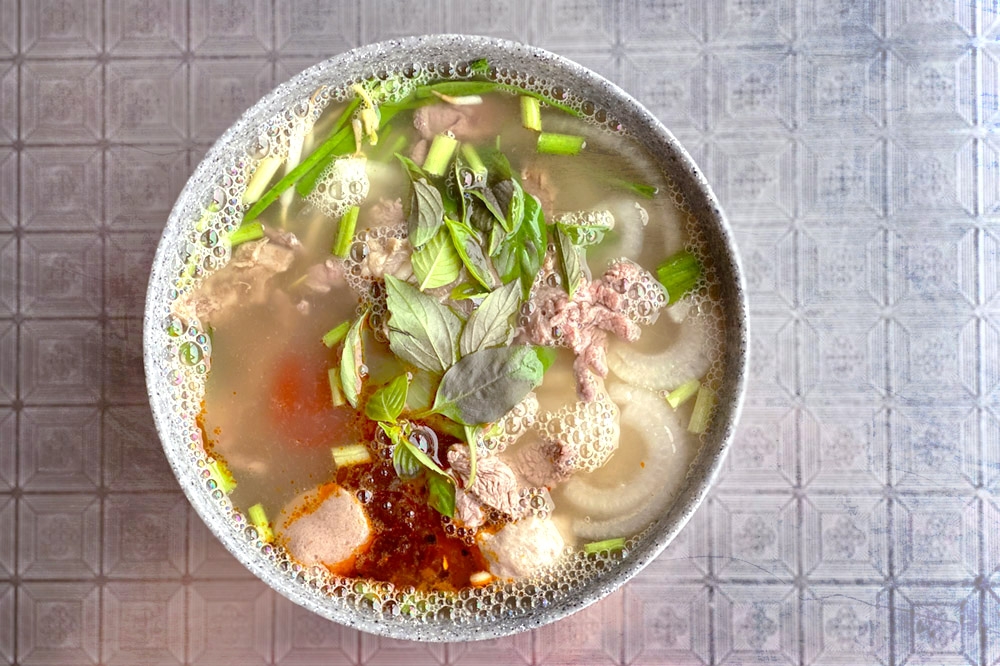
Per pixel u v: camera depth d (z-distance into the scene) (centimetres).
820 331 42
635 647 42
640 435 38
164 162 43
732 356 37
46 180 43
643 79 42
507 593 38
